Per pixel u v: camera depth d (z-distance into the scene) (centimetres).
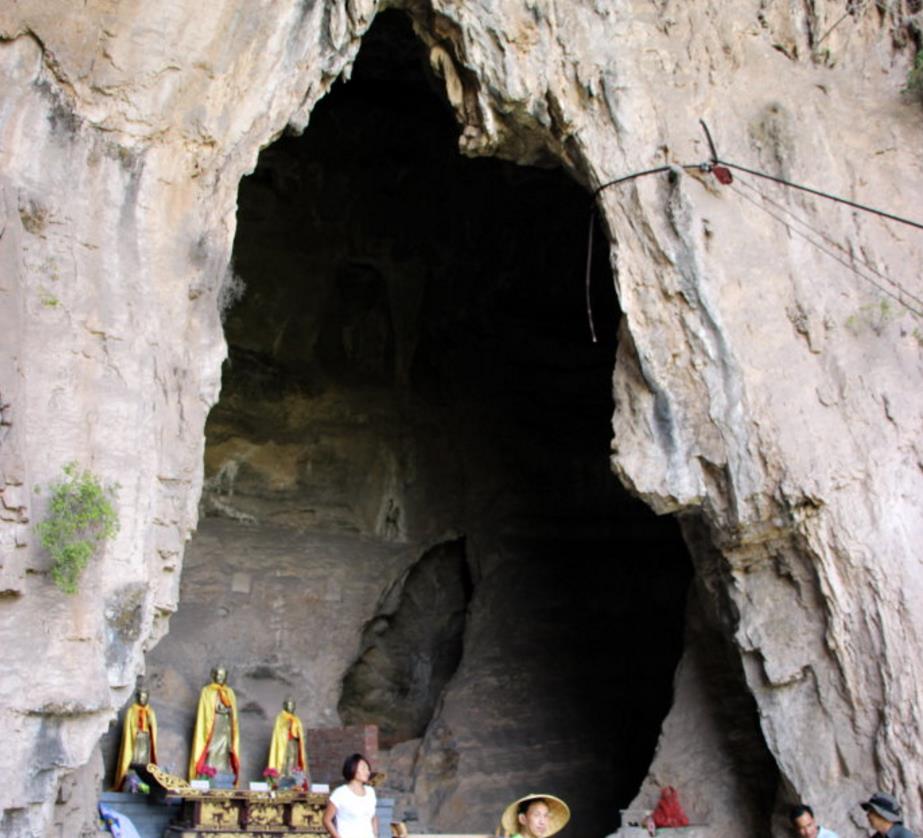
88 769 1209
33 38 1189
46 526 1060
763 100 1644
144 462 1180
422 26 1612
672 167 1562
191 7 1294
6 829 1011
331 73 1506
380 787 1794
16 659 1023
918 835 1290
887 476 1419
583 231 2294
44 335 1130
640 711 2038
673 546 2158
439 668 2197
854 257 1552
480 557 2177
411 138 2177
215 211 1355
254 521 2017
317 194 2130
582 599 2152
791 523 1434
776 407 1471
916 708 1318
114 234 1224
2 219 1092
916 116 1644
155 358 1226
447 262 2231
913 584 1361
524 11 1586
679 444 1514
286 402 2075
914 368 1482
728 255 1546
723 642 1709
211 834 1392
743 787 1619
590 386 2303
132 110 1261
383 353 2191
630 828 1611
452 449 2202
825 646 1417
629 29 1645
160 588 1223
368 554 2088
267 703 1888
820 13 1697
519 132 1653
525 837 651
